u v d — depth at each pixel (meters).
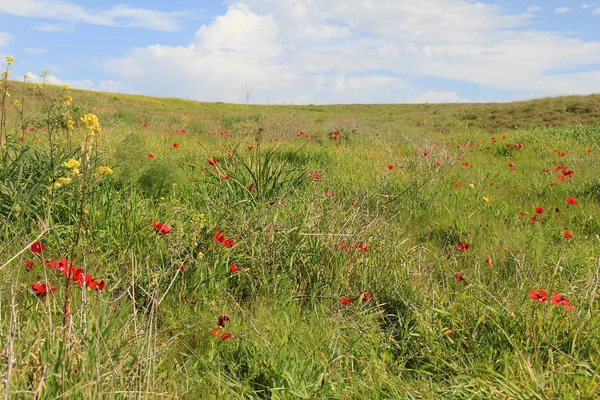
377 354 2.84
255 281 3.61
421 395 2.44
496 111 31.92
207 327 2.96
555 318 2.82
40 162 4.41
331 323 3.13
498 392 2.32
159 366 2.44
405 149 10.41
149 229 3.99
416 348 2.90
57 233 3.67
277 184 5.34
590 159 8.45
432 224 5.46
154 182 5.45
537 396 2.22
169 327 2.86
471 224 5.36
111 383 1.92
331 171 7.19
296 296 3.52
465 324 2.98
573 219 5.88
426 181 6.35
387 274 3.73
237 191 5.16
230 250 3.73
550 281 3.45
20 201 3.96
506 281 3.62
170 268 3.35
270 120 11.91
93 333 2.29
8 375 1.71
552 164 9.29
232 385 2.39
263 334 2.89
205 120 20.58
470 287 3.47
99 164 4.86
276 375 2.45
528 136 13.19
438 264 3.94
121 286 3.27
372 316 3.18
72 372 2.06
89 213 4.00
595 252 4.40
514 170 8.67
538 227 5.30
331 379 2.49
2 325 2.42
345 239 3.96
